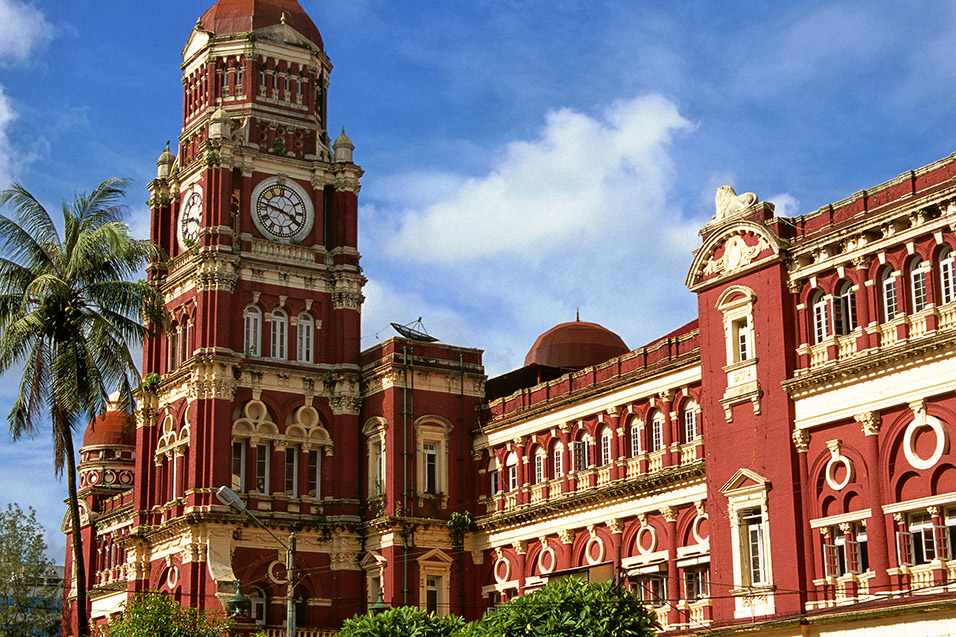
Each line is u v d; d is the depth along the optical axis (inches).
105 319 2202.3
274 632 2711.6
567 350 3403.1
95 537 3809.1
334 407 3031.5
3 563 3863.2
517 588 2824.8
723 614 2207.2
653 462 2544.3
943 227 1951.3
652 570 2490.2
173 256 3142.2
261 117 3139.8
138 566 2979.8
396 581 2829.7
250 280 2992.1
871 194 2105.1
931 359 1942.7
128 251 2239.2
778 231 2222.0
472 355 3097.9
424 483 2940.5
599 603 1904.5
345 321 3070.9
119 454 4055.1
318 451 3014.3
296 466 2970.0
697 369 2456.9
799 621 2023.9
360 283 3120.1
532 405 2898.6
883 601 1926.7
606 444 2679.6
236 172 3058.6
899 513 1958.7
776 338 2183.8
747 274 2260.1
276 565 2861.7
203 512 2778.1
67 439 2174.0
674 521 2459.4
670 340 2559.1
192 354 2955.2
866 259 2071.9
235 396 2913.4
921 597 1870.1
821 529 2071.9
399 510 2874.0
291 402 2982.3
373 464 2974.9
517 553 2844.5
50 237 2285.9
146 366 3127.5
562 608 1911.9
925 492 1929.1
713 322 2320.4
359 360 3083.2
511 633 1909.4
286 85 3208.7
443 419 2999.5
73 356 2178.9
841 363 2062.0
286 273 3036.4
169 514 2928.2
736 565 2187.5
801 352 2153.1
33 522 3988.7
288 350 3014.3
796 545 2087.8
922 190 1998.0
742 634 2135.8
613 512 2608.3
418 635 2108.8
